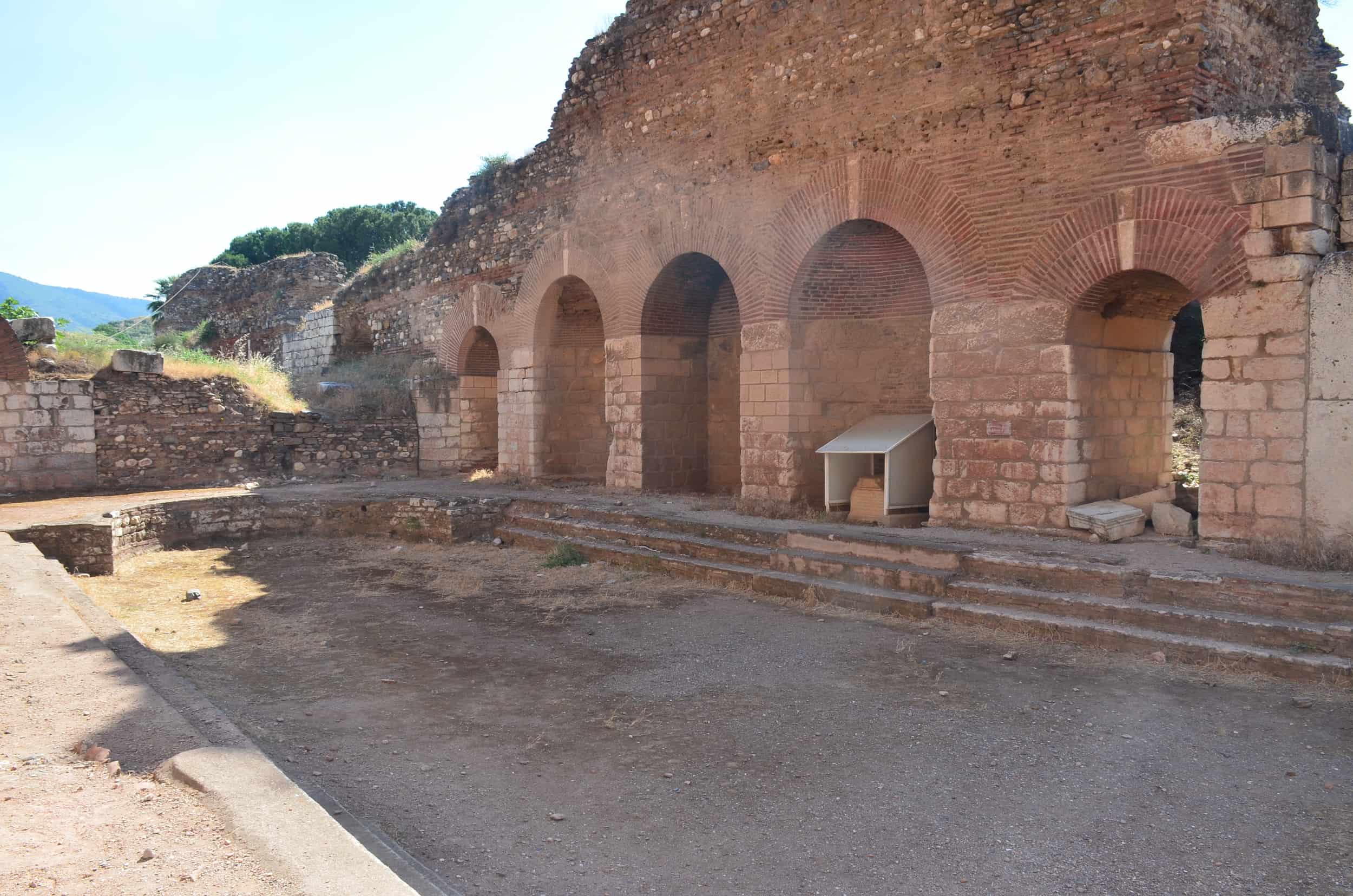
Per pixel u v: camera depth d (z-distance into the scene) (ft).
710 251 45.44
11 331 52.24
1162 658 23.21
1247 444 28.02
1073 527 31.73
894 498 37.47
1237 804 15.64
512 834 15.28
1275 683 21.29
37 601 25.89
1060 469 32.30
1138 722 19.43
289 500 50.62
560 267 55.98
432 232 69.97
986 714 20.27
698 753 18.72
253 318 107.86
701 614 30.45
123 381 56.65
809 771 17.62
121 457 56.29
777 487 42.57
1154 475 36.88
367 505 50.06
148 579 39.04
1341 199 27.86
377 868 11.22
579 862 14.30
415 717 21.30
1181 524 31.27
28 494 52.31
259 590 36.68
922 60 36.04
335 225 156.04
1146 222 29.89
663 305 50.42
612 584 35.40
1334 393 26.40
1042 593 26.84
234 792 13.37
